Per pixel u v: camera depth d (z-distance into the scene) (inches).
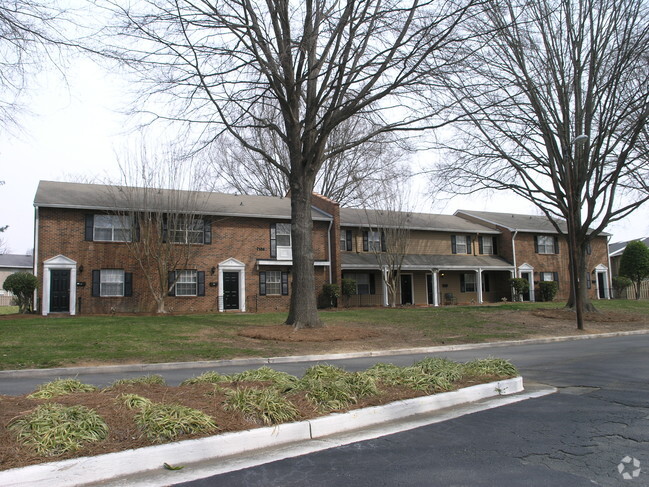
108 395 246.1
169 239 965.2
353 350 556.7
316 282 1168.2
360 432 232.5
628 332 796.6
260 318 815.7
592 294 1641.2
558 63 884.0
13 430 187.2
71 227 952.9
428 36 576.7
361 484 169.2
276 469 183.9
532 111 911.0
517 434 227.1
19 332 611.8
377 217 1246.9
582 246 989.2
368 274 1294.3
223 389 259.0
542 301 1499.8
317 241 1190.3
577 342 681.0
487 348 613.9
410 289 1366.9
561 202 940.0
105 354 494.9
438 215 1571.1
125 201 962.7
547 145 916.6
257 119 644.7
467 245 1488.7
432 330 746.8
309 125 653.3
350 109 622.5
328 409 243.6
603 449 204.8
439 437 223.3
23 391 332.2
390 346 592.7
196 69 563.2
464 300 1441.9
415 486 167.2
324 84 629.9
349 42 578.6
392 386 292.4
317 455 199.6
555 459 193.3
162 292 962.7
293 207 680.4
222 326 709.9
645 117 805.2
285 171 681.0
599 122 893.8
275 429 213.9
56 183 1045.2
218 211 1070.4
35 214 933.8
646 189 914.1
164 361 474.6
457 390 294.2
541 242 1572.3
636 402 291.4
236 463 190.7
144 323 716.7
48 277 927.7
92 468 170.7
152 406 213.3
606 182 933.2
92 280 958.4
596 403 289.9
